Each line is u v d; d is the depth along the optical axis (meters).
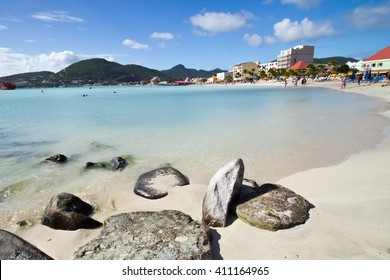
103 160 8.52
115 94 57.31
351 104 21.27
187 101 32.00
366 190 5.40
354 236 3.92
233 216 4.72
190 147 9.78
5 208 5.50
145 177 6.64
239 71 153.38
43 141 11.16
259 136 11.12
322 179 6.30
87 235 4.49
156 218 4.39
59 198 4.98
